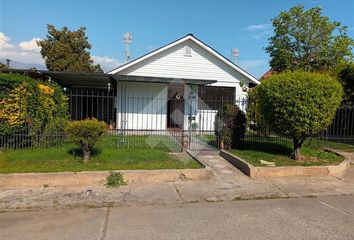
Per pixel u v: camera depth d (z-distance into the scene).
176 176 6.79
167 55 15.36
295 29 22.11
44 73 13.47
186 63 15.55
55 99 9.97
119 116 15.08
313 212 4.94
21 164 7.09
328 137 11.96
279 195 5.89
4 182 6.12
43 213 4.80
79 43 28.72
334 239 3.93
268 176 7.29
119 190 6.03
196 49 15.61
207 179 6.95
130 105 15.13
